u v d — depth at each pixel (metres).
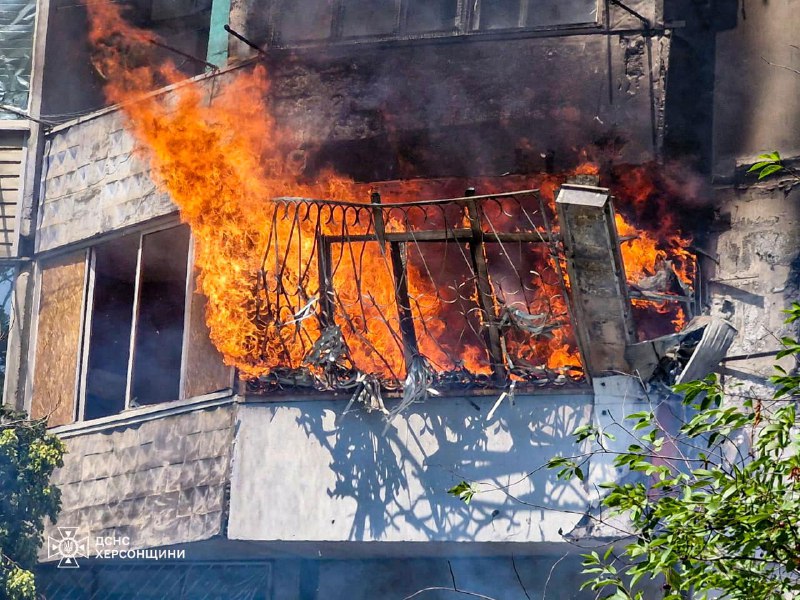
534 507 14.89
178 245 18.67
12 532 16.34
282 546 16.55
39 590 18.67
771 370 14.98
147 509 17.20
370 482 15.70
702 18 16.55
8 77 22.14
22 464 16.58
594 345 14.73
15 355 19.97
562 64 16.55
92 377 19.25
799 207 15.59
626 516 14.37
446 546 15.62
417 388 15.29
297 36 18.11
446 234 14.88
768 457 9.22
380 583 17.28
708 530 9.32
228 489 16.38
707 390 9.75
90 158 20.23
